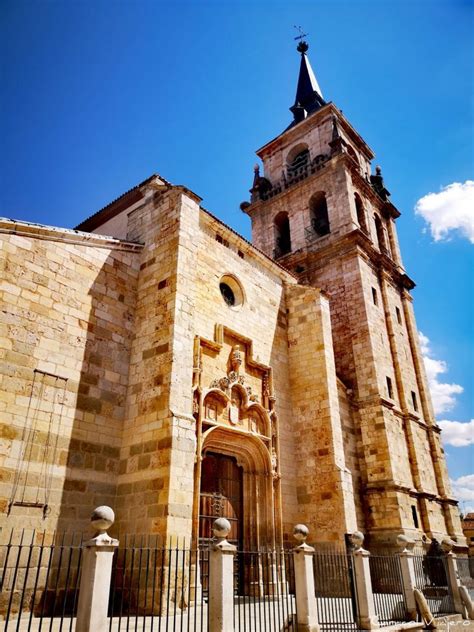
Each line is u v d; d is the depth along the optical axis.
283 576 12.77
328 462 21.22
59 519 13.26
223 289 22.34
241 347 21.27
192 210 19.09
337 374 29.91
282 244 40.53
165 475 13.84
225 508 18.55
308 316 24.97
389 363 31.08
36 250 15.33
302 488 21.41
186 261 17.77
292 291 26.17
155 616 12.08
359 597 13.46
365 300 30.86
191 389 16.02
